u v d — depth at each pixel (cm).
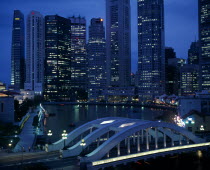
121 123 8319
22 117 16238
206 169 8225
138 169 7844
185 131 8456
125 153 7481
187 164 8544
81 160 6681
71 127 16550
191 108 13312
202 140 8825
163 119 19800
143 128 7575
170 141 9169
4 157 7288
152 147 8231
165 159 8312
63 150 7256
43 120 19500
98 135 7981
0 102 13350
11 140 9081
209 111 13962
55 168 6309
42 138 11094
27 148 8600
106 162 6844
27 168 6150
